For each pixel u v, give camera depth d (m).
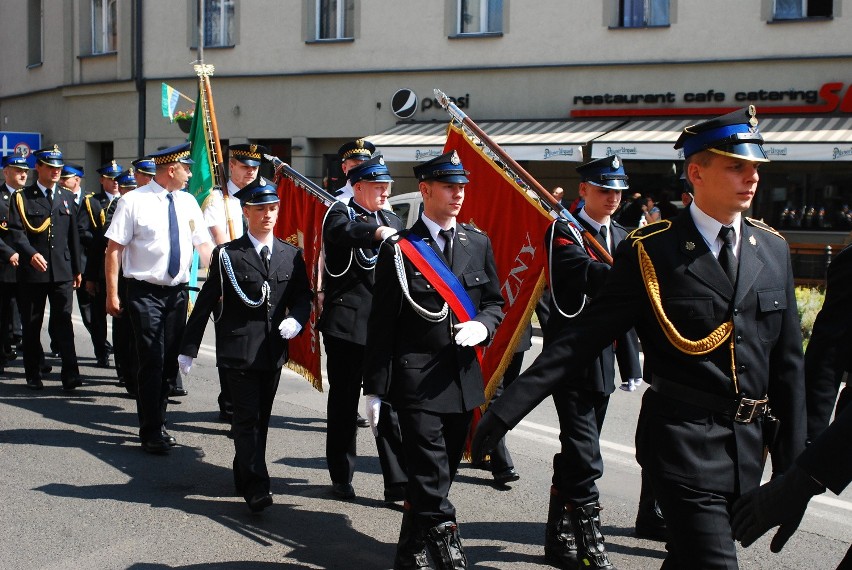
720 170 3.07
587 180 5.02
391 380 4.35
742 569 4.69
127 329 8.35
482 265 4.57
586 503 4.59
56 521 5.20
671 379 3.15
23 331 8.59
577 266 4.74
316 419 7.71
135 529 5.11
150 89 23.45
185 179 6.98
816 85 18.02
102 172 10.73
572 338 3.19
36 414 7.66
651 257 3.15
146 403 6.59
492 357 5.59
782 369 3.19
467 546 4.98
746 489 3.07
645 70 19.09
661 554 4.88
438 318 4.32
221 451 6.74
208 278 5.58
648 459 3.16
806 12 18.11
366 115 21.27
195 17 22.75
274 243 5.63
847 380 3.67
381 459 5.67
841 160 16.20
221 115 22.48
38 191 8.60
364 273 5.71
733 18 18.39
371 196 5.87
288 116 21.91
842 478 2.55
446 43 20.45
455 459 4.52
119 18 23.72
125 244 6.75
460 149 5.84
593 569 4.50
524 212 5.49
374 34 21.02
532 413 7.95
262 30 21.97
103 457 6.50
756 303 3.12
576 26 19.47
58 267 8.57
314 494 5.82
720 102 18.66
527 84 19.95
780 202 18.41
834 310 3.36
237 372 5.39
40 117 26.75
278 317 5.52
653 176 18.98
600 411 4.87
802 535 5.20
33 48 27.33
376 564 4.71
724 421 3.10
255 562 4.70
